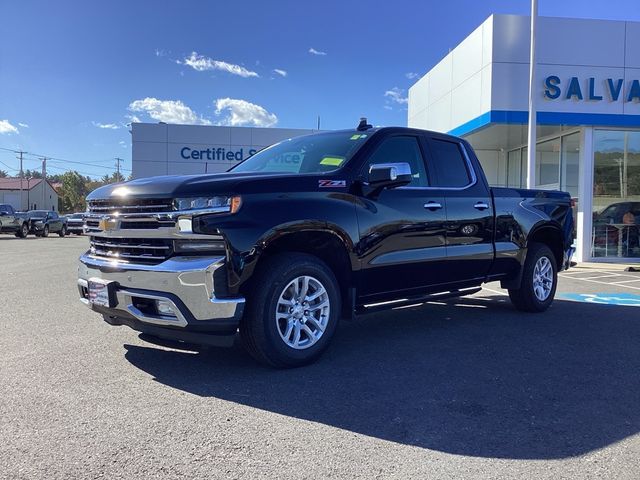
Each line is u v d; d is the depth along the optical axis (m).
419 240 5.41
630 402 3.91
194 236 4.05
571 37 13.84
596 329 6.14
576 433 3.38
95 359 4.82
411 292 5.55
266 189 4.33
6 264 14.03
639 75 14.02
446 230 5.70
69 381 4.23
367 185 4.98
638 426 3.50
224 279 4.04
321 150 5.34
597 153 14.55
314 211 4.50
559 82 13.82
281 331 4.46
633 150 14.66
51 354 4.99
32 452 3.05
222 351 5.08
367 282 5.04
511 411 3.72
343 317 5.00
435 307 7.53
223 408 3.71
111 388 4.08
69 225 43.12
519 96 13.76
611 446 3.21
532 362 4.85
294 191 4.48
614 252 14.80
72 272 11.97
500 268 6.52
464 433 3.37
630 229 14.84
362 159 5.06
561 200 7.52
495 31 13.63
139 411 3.64
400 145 5.53
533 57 13.04
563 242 7.41
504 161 19.11
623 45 13.98
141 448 3.11
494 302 7.95
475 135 15.93
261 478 2.80
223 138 30.25
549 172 16.41
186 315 4.04
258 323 4.25
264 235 4.19
